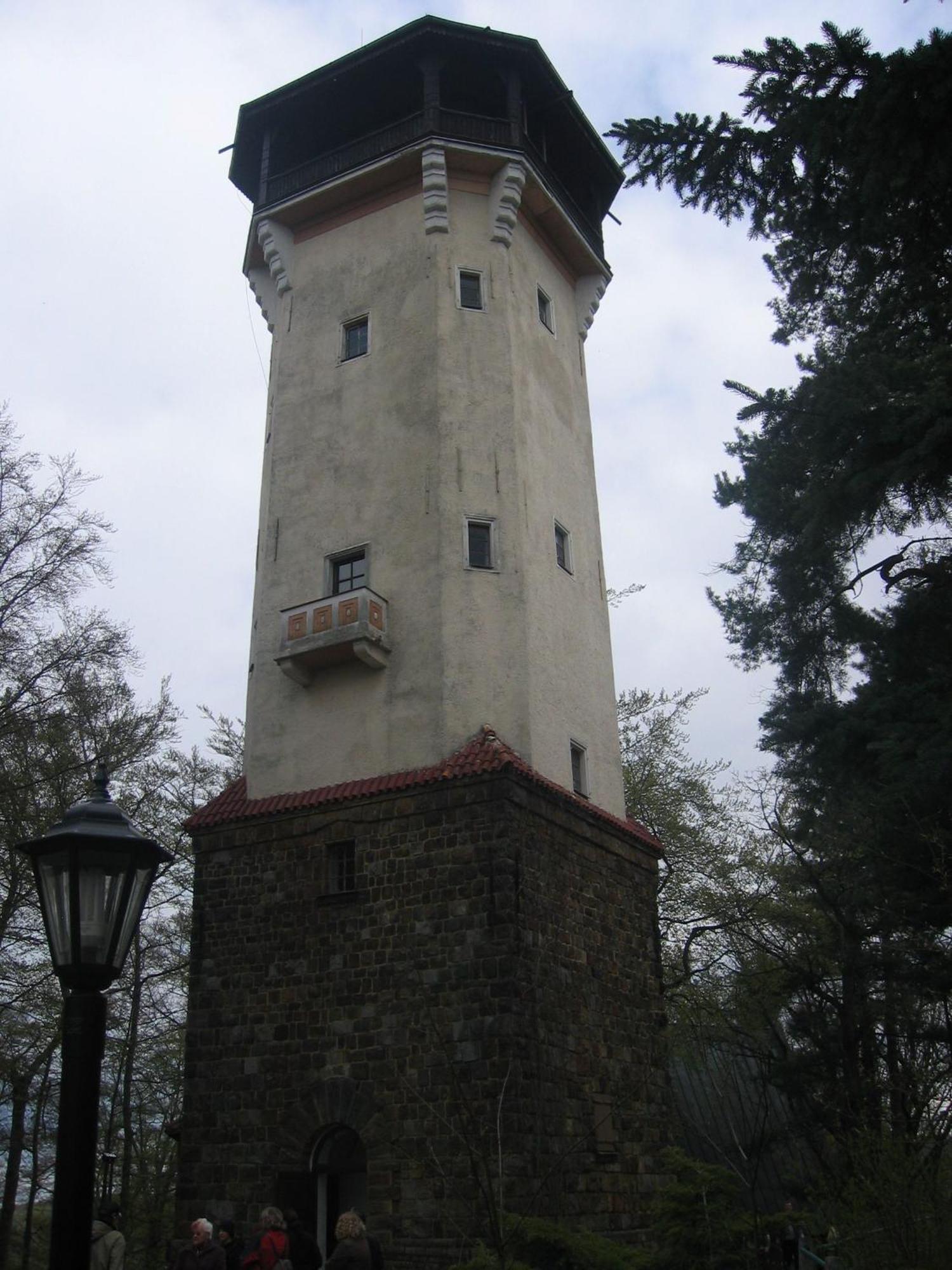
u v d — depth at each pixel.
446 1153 18.42
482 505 23.81
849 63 12.45
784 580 17.23
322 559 24.38
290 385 26.53
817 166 13.13
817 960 25.88
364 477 24.64
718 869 31.73
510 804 20.23
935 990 18.86
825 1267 12.93
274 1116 20.16
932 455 13.43
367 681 22.84
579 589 25.91
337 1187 20.45
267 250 27.88
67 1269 7.35
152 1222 30.11
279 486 25.64
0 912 25.33
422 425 24.38
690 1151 23.66
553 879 21.08
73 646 25.69
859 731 15.16
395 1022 19.69
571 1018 20.42
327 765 22.61
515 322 26.02
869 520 15.03
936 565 16.52
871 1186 13.66
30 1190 30.11
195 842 22.73
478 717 22.05
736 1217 13.70
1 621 24.64
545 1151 18.56
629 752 36.06
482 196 26.70
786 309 19.41
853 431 14.24
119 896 8.18
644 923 24.05
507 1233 13.44
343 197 27.30
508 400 24.94
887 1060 23.42
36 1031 26.95
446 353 24.86
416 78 27.62
